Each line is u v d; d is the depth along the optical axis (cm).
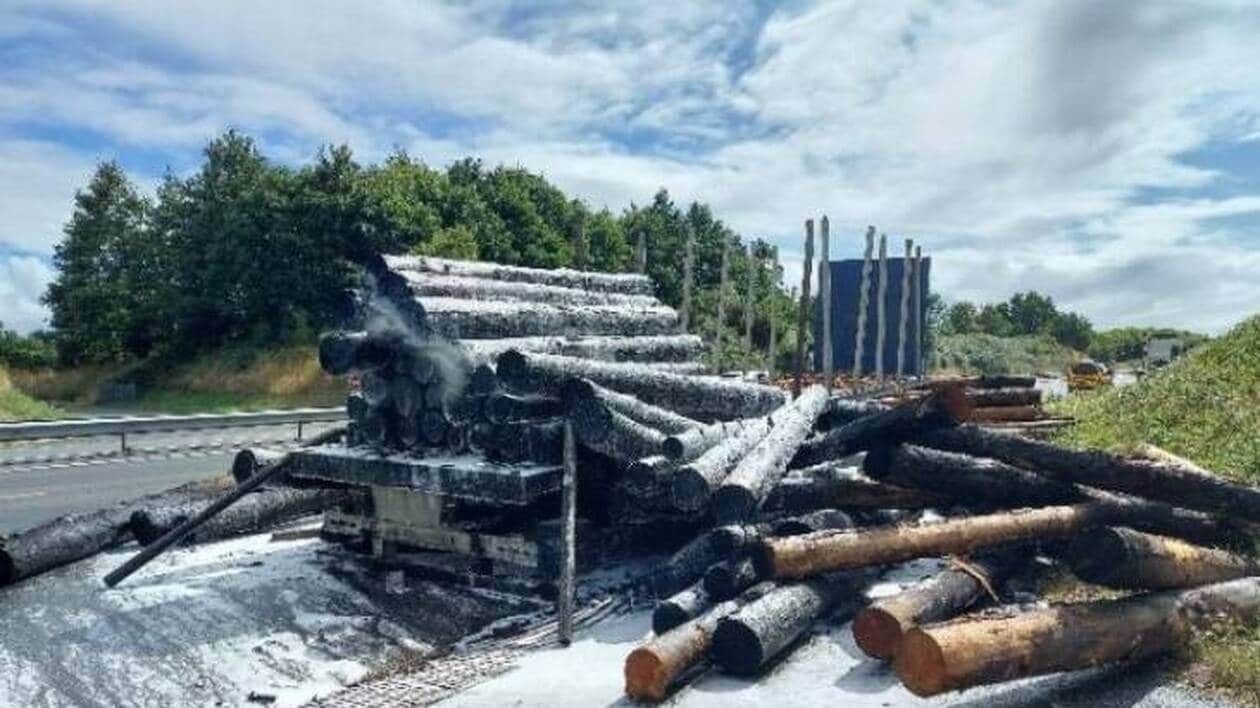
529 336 841
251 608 674
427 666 593
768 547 575
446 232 3127
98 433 1520
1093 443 1107
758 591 592
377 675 583
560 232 3969
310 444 852
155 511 813
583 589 723
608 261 3941
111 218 4206
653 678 488
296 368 3038
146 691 546
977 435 694
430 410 757
